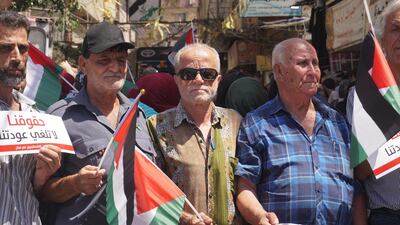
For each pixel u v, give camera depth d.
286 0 12.50
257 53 17.16
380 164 3.13
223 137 3.46
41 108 4.89
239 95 4.22
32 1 8.63
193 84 3.41
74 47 15.80
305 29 14.27
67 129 3.15
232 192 3.39
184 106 3.51
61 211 3.10
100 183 2.91
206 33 17.77
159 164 3.41
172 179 3.36
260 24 14.69
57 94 5.04
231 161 3.41
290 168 3.28
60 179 3.02
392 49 3.46
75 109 3.22
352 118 3.24
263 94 4.27
